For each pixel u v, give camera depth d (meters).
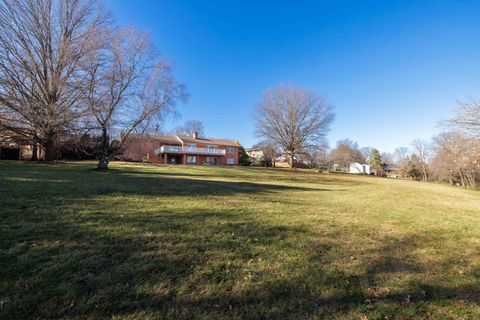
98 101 15.15
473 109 13.71
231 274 2.93
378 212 7.60
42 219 4.25
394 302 2.55
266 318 2.21
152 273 2.81
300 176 27.11
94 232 3.87
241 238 4.15
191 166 28.09
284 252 3.69
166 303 2.32
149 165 25.70
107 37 16.62
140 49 16.44
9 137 21.20
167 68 17.38
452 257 3.82
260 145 45.25
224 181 14.99
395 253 3.90
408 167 60.06
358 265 3.38
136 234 3.94
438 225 6.04
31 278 2.52
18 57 17.80
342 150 72.81
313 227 5.17
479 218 7.23
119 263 2.97
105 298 2.31
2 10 16.94
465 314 2.40
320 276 3.01
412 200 11.53
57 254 3.07
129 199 6.52
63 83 17.16
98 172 13.96
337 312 2.35
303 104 39.16
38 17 18.67
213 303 2.37
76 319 2.04
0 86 17.03
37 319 2.01
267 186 14.04
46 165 16.72
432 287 2.89
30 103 17.08
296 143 39.91
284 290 2.66
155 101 16.91
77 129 17.16
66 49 17.81
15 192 6.07
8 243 3.25
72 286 2.45
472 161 24.14
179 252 3.41
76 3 19.94
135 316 2.12
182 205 6.34
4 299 2.18
